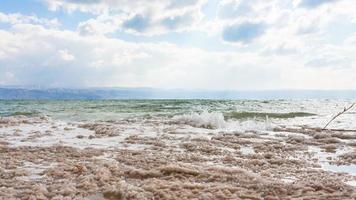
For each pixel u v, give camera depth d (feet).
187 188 24.85
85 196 23.00
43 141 45.44
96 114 97.30
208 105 153.58
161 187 24.61
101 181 25.76
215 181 27.07
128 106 139.95
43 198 22.18
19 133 52.95
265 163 34.37
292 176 29.27
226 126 67.36
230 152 40.01
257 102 213.66
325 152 41.50
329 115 103.40
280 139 51.03
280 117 95.09
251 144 46.03
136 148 41.55
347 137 53.83
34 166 30.78
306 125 72.23
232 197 22.98
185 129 61.67
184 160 34.68
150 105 149.89
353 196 23.15
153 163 32.32
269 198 23.08
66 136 50.70
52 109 119.34
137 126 65.46
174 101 201.05
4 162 31.55
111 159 34.40
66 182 25.86
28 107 131.13
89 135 51.83
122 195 22.93
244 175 28.48
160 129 61.05
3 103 166.20
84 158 34.50
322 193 23.93
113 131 56.08
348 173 30.86
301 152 41.04
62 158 34.09
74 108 125.39
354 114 110.22
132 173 28.43
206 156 37.42
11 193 23.02
